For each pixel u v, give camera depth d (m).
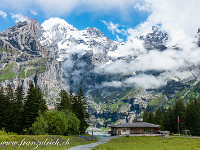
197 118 125.31
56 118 78.81
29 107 97.69
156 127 126.56
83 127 122.06
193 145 54.31
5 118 94.94
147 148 47.59
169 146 52.41
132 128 124.44
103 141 79.25
